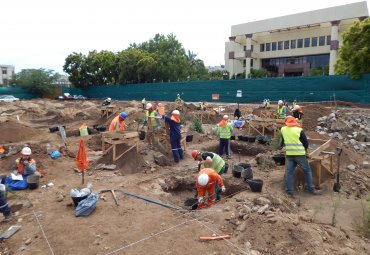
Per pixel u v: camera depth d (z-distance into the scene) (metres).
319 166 7.46
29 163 7.36
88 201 5.58
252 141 12.44
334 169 8.32
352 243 4.91
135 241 4.54
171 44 50.25
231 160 10.70
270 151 10.79
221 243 4.54
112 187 6.95
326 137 11.71
